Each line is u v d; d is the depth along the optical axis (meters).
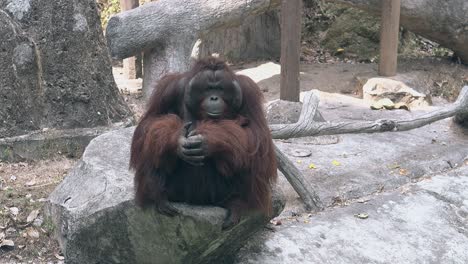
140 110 7.73
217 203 4.12
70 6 6.46
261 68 9.51
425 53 10.53
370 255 5.07
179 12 7.81
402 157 6.68
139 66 9.30
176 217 4.10
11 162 6.23
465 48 9.34
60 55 6.47
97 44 6.73
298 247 5.00
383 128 6.17
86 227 4.37
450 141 7.26
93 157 4.95
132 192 4.31
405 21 9.05
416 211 5.68
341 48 10.34
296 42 7.46
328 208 5.62
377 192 5.95
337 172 6.21
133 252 4.39
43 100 6.49
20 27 6.34
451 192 6.05
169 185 4.00
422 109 8.30
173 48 7.80
